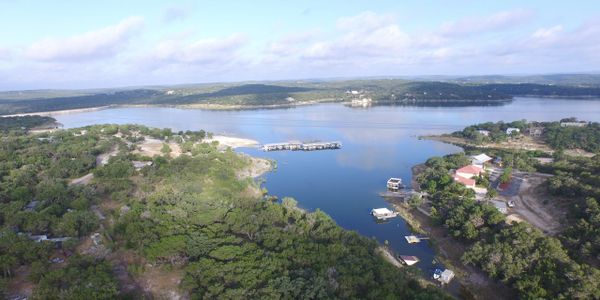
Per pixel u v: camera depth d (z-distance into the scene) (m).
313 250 104.81
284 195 184.50
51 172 191.75
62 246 111.81
